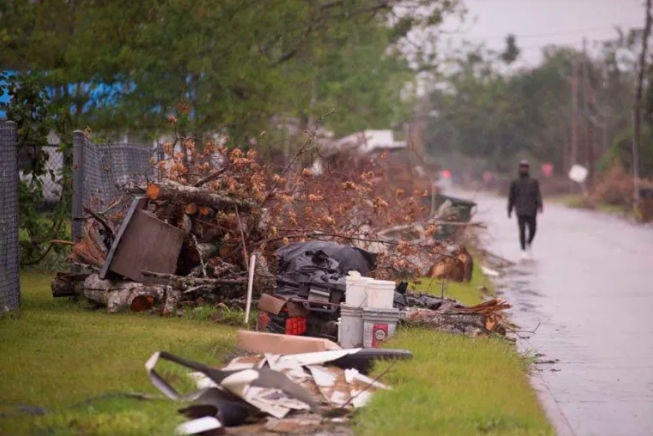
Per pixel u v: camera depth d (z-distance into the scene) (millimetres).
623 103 184125
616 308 32531
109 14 45281
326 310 22188
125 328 21766
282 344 19312
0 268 22531
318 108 57906
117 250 24516
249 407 15039
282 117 56375
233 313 24016
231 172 26906
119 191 30062
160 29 45562
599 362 22672
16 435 13273
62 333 20688
